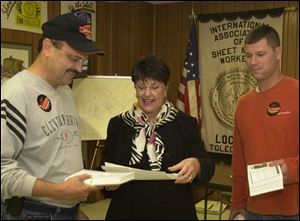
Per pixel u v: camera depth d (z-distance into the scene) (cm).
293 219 145
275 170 131
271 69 142
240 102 158
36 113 126
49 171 128
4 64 367
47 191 113
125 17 508
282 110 142
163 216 149
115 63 507
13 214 125
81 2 455
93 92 269
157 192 150
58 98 135
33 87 127
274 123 143
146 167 150
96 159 390
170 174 132
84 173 123
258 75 144
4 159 115
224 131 459
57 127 131
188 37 511
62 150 132
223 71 462
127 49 511
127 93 277
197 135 162
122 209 151
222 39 464
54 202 132
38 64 132
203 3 498
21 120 120
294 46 431
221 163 458
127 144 155
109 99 273
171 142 154
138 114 159
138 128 155
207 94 472
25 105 123
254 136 148
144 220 149
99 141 329
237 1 474
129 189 151
